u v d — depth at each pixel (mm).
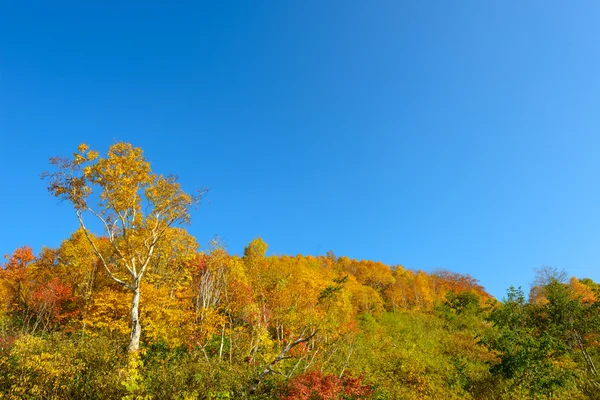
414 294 43656
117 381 10648
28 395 10078
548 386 14273
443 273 63500
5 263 24078
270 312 19750
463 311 33469
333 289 17844
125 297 19859
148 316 19297
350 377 13352
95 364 11500
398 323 31422
